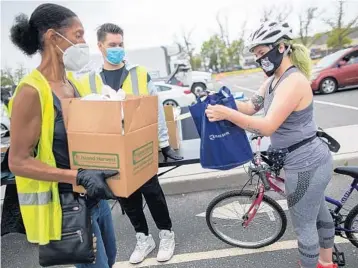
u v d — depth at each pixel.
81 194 1.25
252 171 2.10
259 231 2.43
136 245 2.49
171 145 2.52
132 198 2.29
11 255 2.80
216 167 1.66
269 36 1.49
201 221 2.94
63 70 1.30
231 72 30.72
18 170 1.13
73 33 1.20
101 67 2.40
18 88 1.11
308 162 1.59
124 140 1.12
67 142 1.22
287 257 2.29
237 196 2.32
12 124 1.12
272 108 1.52
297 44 1.58
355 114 6.14
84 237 1.23
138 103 1.24
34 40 1.20
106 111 1.11
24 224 1.26
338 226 2.10
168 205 3.36
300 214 1.71
